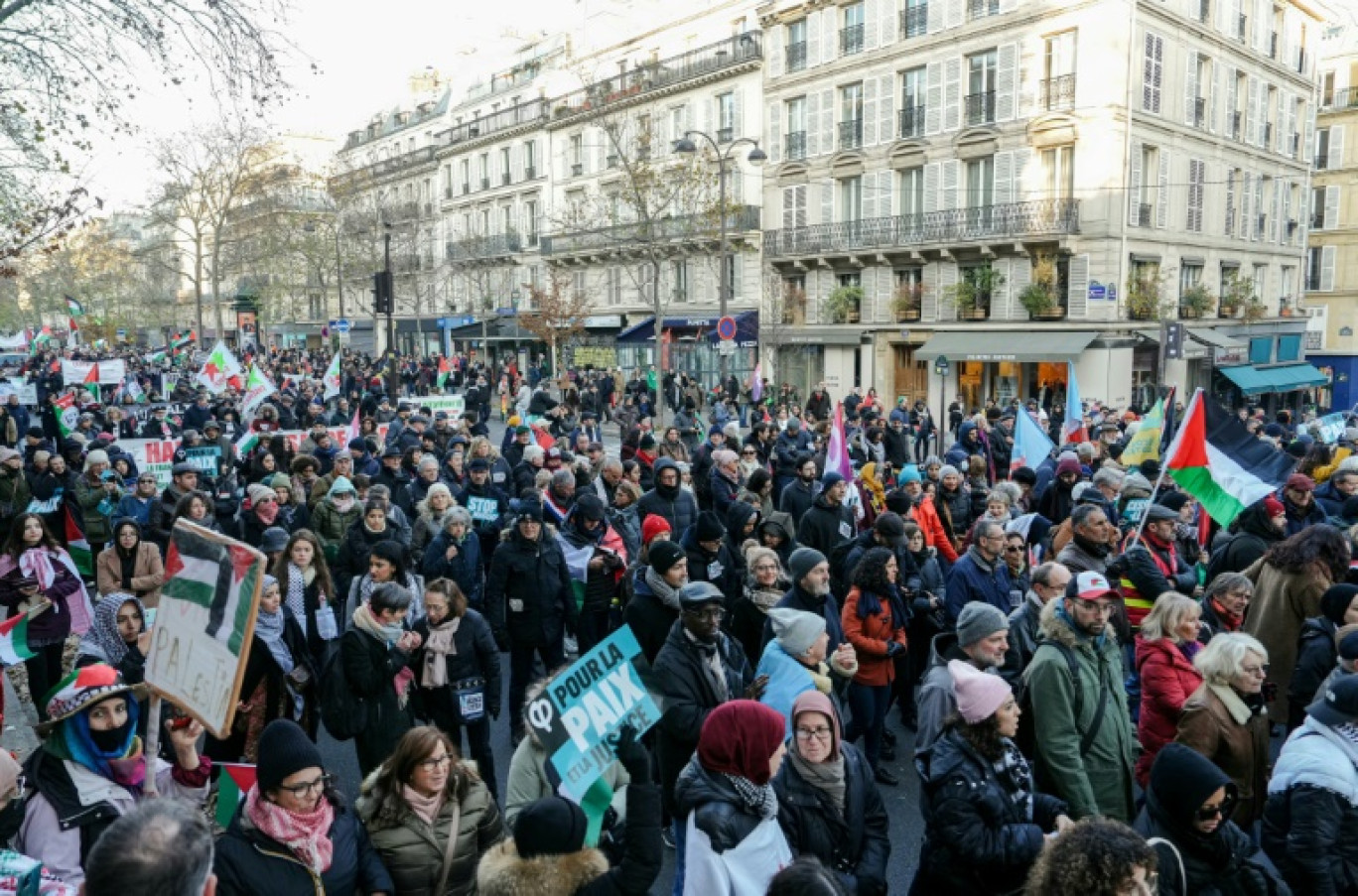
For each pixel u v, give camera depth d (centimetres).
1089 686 477
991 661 493
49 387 2809
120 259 6612
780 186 3875
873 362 3584
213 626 357
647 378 3484
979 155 3222
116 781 404
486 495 1046
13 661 718
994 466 1591
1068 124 2983
